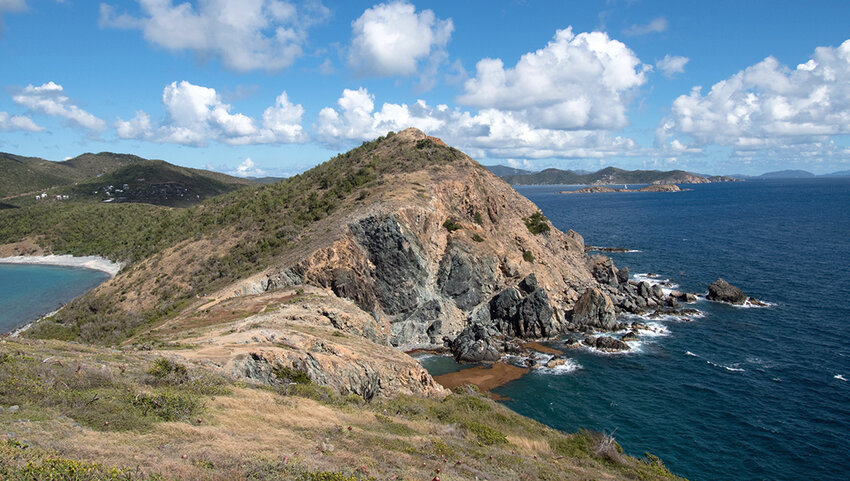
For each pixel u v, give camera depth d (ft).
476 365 179.93
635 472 79.97
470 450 66.39
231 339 102.53
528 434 92.12
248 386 75.05
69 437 41.37
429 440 66.23
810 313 216.54
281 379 86.17
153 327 167.63
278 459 45.44
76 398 50.60
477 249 221.46
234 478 39.06
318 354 96.94
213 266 223.10
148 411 52.37
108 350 76.79
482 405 102.68
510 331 211.61
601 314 213.87
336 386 93.09
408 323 200.95
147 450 41.83
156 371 64.80
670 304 237.66
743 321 211.41
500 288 221.87
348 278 192.85
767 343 185.16
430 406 96.78
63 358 63.05
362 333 153.07
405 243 201.16
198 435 48.62
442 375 171.32
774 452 118.62
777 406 139.23
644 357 179.11
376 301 198.08
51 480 31.60
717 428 130.11
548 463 72.95
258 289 184.14
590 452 87.71
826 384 150.30
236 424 55.36
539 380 164.55
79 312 222.28
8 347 64.69
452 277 213.87
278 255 210.18
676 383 157.17
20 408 45.75
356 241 201.36
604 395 151.74
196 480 37.32
